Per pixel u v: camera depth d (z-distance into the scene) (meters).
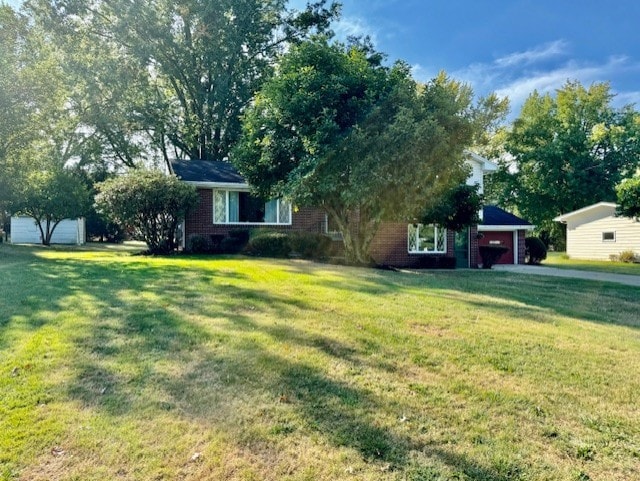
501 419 2.76
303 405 2.86
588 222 23.12
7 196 15.59
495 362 3.77
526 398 3.07
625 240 20.81
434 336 4.47
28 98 14.09
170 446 2.37
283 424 2.62
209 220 15.12
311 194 11.11
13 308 5.05
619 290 8.49
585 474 2.23
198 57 22.44
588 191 28.98
